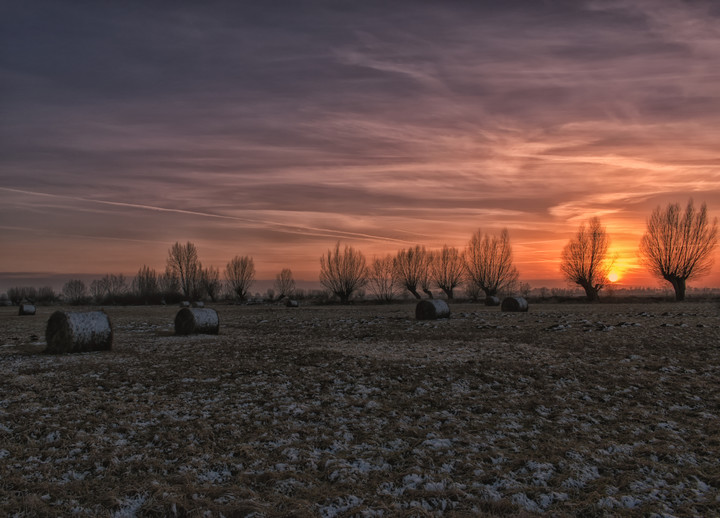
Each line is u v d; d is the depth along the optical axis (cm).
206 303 7831
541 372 1486
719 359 1673
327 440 915
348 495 696
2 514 648
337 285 8062
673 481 748
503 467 805
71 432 954
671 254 6278
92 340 2020
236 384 1380
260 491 723
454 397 1227
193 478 761
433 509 668
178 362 1738
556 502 688
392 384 1357
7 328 3231
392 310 4938
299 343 2262
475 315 3691
